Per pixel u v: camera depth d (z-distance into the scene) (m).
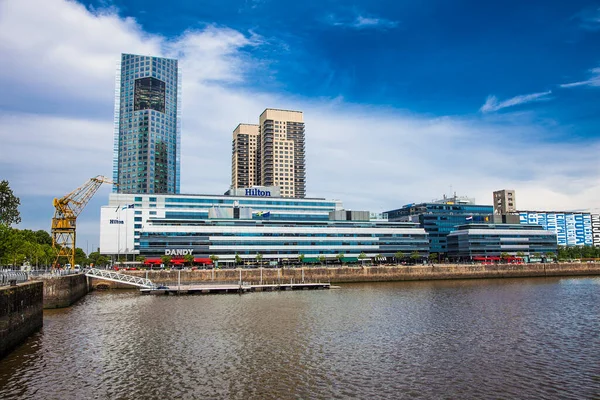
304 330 91.00
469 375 62.00
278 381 59.66
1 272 94.69
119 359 69.50
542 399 53.69
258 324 97.56
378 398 53.94
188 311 116.50
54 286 122.69
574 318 104.06
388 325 95.94
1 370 63.72
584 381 59.50
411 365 66.50
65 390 56.22
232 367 65.50
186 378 60.78
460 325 95.62
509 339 82.50
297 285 183.25
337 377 61.22
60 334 86.81
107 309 120.44
